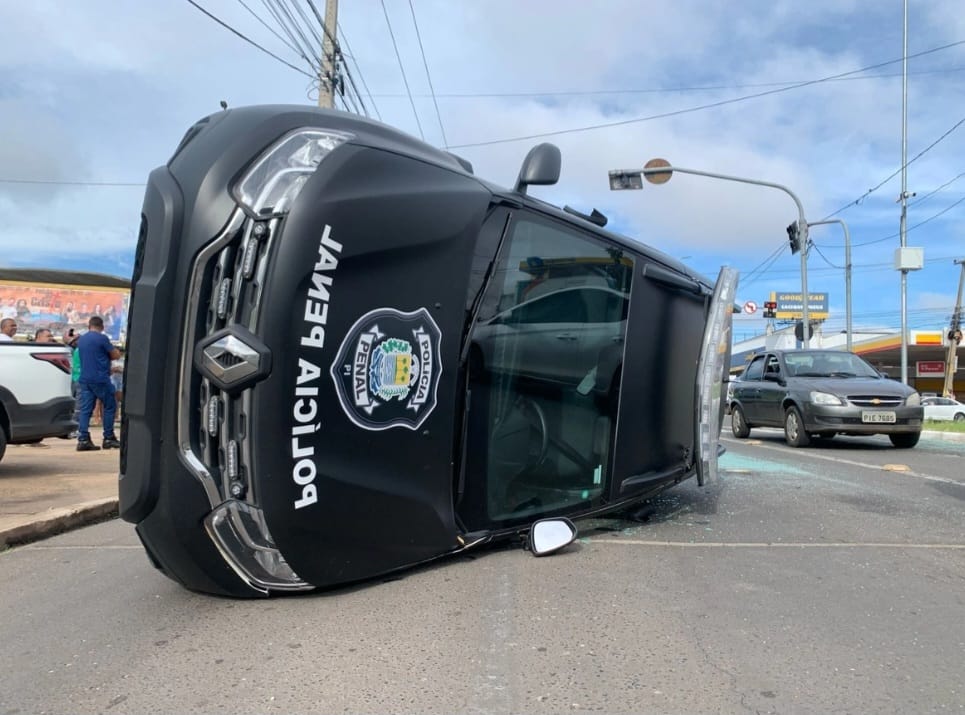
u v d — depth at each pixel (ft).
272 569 10.68
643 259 16.19
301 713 8.03
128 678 8.89
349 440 10.62
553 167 13.62
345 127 11.16
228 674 8.94
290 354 9.91
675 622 10.66
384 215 10.84
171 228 10.12
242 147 10.31
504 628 10.34
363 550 11.22
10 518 16.84
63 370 24.85
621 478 15.58
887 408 33.04
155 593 11.98
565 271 14.29
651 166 56.29
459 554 13.70
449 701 8.30
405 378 11.29
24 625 10.76
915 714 8.07
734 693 8.52
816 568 13.42
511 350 13.33
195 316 10.00
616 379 15.44
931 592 12.10
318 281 10.13
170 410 10.00
